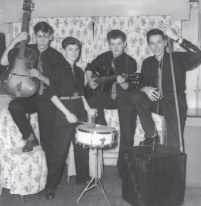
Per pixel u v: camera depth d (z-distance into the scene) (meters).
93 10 3.66
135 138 3.60
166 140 3.02
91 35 3.71
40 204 2.63
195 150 2.87
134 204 2.41
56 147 2.71
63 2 3.75
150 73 3.01
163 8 3.54
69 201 2.68
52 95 2.58
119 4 3.66
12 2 3.79
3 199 2.75
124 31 3.65
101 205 2.59
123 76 2.94
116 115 3.68
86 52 3.73
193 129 2.86
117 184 3.08
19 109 2.77
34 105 2.95
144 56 3.64
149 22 3.60
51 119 2.94
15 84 2.87
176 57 2.89
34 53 2.95
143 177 2.26
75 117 2.55
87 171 3.05
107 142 2.33
